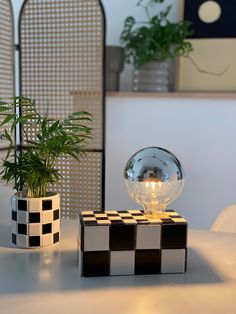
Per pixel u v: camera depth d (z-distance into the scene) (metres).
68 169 2.05
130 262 1.04
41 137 1.21
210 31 2.56
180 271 1.06
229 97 2.44
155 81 2.56
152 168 1.14
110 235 1.02
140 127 2.60
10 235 1.35
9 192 1.51
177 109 2.53
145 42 2.46
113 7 2.76
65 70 2.37
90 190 2.16
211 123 2.50
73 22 2.29
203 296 0.92
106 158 2.67
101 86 2.32
